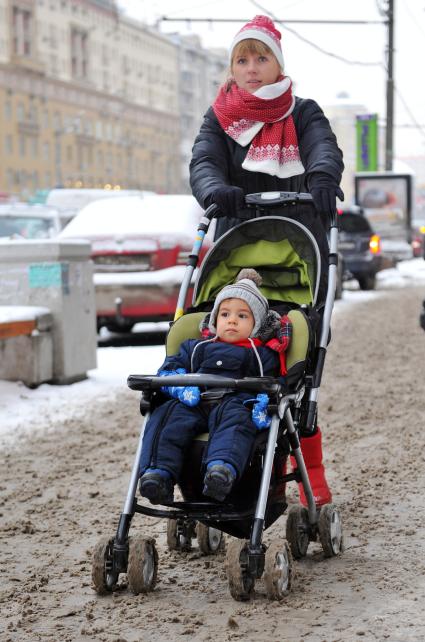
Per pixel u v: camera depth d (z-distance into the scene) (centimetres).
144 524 659
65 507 703
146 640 460
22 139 9456
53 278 1180
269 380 494
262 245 604
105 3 11169
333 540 576
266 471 500
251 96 599
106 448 884
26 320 1129
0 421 998
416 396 1095
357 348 1533
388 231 4862
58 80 10062
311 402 550
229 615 486
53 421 1000
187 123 13800
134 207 1583
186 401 513
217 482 477
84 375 1241
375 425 951
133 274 1511
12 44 9300
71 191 2845
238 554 496
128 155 11725
